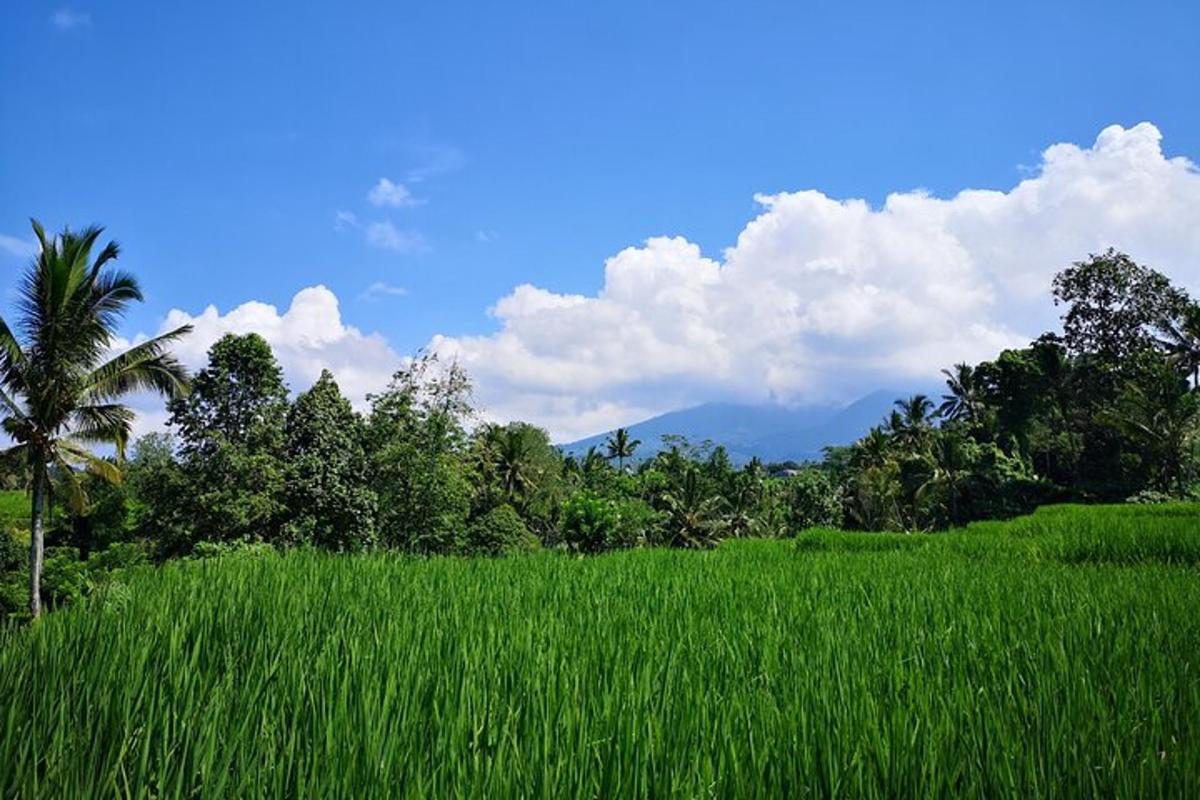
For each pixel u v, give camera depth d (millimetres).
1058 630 5719
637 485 62250
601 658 4602
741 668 4441
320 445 28375
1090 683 4156
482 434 49719
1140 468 49438
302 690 3613
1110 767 2992
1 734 3180
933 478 50969
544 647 4871
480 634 5109
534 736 3029
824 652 4805
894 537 19250
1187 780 2850
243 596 6715
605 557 14320
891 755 2924
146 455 43469
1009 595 8000
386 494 31312
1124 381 50375
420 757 2861
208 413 27969
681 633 5625
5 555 25984
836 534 19688
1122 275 52969
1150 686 4082
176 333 23844
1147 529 16047
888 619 6363
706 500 47375
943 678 4348
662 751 2963
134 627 5172
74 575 23328
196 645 4426
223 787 2664
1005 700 3836
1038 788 2850
